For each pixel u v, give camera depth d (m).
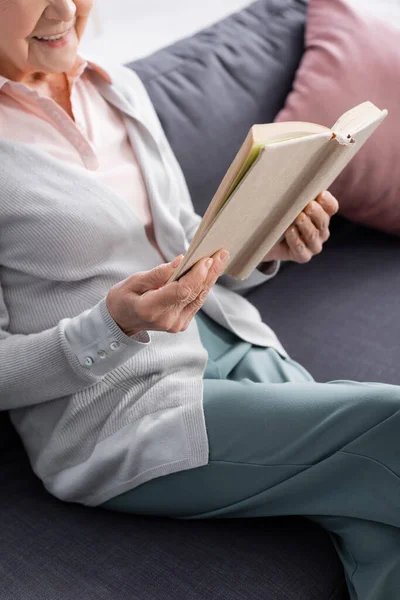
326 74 1.45
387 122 1.44
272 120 1.49
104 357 0.92
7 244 1.02
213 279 0.83
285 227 0.99
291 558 0.93
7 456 1.21
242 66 1.47
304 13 1.61
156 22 2.21
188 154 1.36
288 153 0.75
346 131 0.88
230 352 1.15
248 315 1.23
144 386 1.00
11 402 1.01
